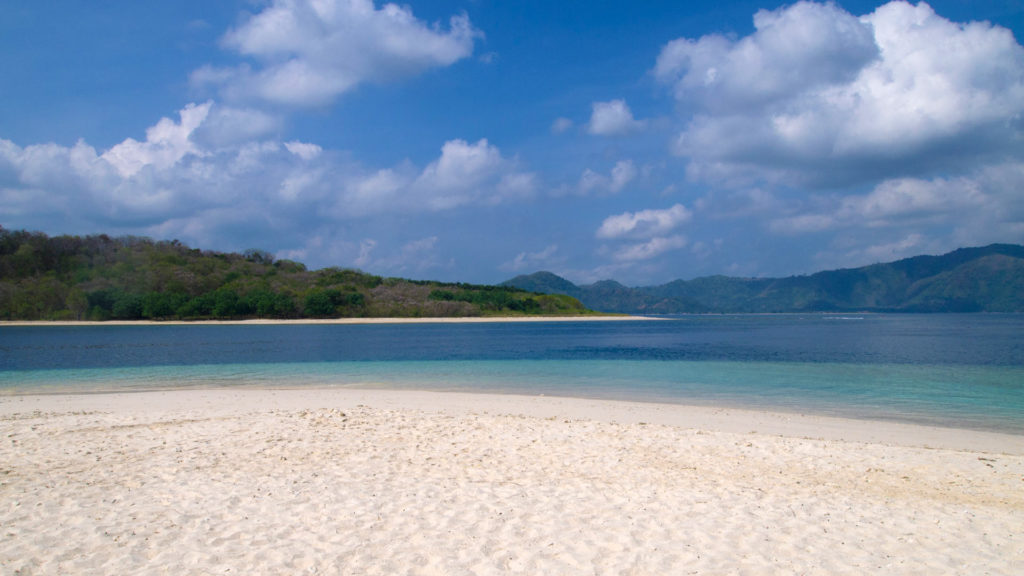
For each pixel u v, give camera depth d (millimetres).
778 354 45656
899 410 19672
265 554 6656
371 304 125250
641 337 74188
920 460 11914
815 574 6371
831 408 20031
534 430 14289
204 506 8242
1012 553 7004
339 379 28703
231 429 13852
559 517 8008
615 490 9336
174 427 14156
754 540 7297
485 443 12734
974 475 10820
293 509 8172
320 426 14344
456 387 25562
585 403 20359
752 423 16641
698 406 20234
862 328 108188
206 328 93125
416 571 6305
